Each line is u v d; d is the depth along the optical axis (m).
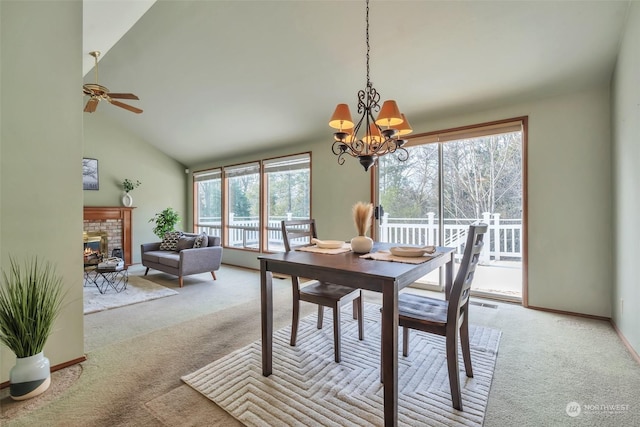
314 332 2.56
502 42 2.54
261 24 2.94
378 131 2.20
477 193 3.89
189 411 1.54
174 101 4.71
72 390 1.74
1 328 1.61
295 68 3.41
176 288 4.14
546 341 2.34
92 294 3.82
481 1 2.28
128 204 5.95
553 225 2.99
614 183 2.59
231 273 5.20
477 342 2.33
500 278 3.97
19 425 1.45
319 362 2.04
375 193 4.20
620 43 2.32
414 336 2.44
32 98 1.89
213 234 6.60
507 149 3.74
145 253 4.89
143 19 3.25
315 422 1.46
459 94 3.21
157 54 3.73
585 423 1.45
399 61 2.96
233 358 2.11
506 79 2.90
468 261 1.54
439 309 1.81
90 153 5.61
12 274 1.80
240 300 3.57
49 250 1.95
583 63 2.59
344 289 2.29
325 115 4.10
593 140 2.79
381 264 1.71
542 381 1.80
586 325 2.66
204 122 5.09
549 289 3.03
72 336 2.04
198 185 6.97
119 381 1.83
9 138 1.80
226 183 6.28
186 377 1.86
